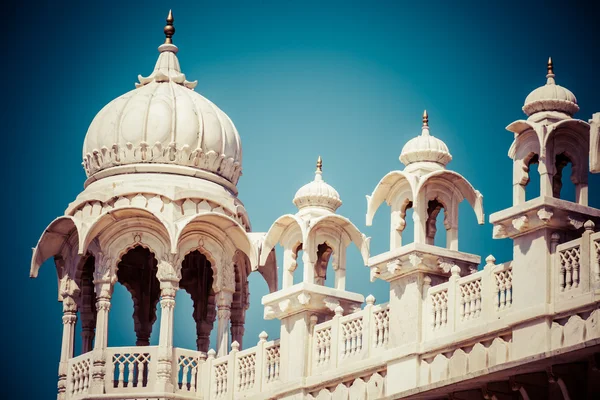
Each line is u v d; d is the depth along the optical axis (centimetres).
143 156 4166
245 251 4166
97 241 4119
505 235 3206
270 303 3778
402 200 3503
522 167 3231
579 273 3059
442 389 3278
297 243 3806
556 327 3066
